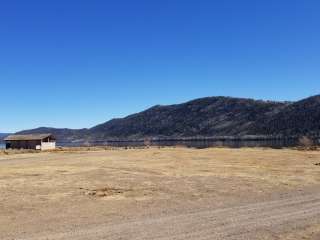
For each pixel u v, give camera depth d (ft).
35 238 38.68
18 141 299.58
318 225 46.21
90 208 55.36
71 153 201.26
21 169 104.17
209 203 60.70
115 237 39.19
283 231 43.19
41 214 51.01
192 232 41.75
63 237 39.11
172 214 51.70
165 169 106.42
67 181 80.38
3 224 45.19
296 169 111.04
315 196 68.18
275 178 91.66
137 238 38.88
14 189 69.36
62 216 49.93
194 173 98.37
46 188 71.20
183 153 167.73
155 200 62.54
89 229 42.75
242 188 76.18
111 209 54.90
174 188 74.13
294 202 61.82
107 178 86.12
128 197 64.59
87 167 110.22
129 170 102.68
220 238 39.55
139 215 50.96
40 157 170.30
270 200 63.87
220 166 116.67
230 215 51.13
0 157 178.91
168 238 39.04
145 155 160.04
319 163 127.65
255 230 43.27
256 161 134.10
